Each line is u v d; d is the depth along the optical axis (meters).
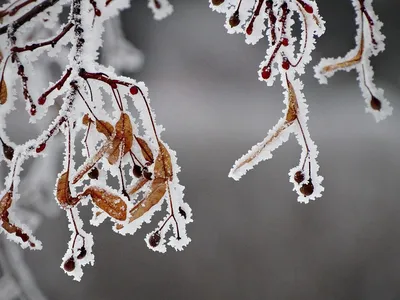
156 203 1.01
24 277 1.67
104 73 1.02
